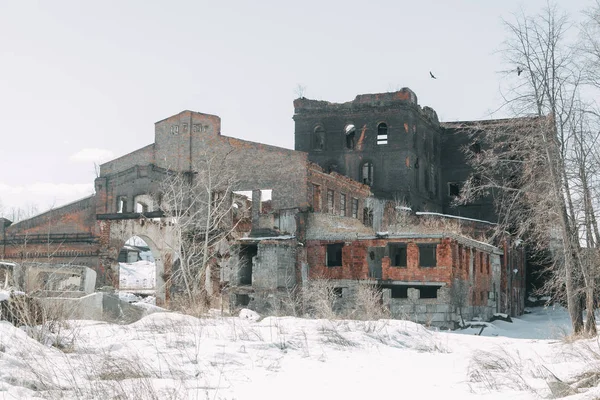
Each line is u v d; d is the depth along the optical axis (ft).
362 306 130.11
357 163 221.05
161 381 45.01
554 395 40.81
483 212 239.09
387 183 217.97
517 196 93.81
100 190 181.78
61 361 47.06
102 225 166.50
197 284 134.82
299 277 157.28
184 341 61.00
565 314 205.87
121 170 188.75
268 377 50.14
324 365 56.80
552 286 96.84
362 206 196.34
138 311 87.81
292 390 45.73
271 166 168.14
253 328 72.95
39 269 105.60
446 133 250.57
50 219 180.04
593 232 89.25
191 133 180.24
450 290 143.02
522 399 41.47
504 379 49.78
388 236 149.18
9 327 50.01
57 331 57.67
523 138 90.38
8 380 40.14
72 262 180.86
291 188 165.07
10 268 100.27
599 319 126.62
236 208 170.81
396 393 45.42
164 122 183.93
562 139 87.81
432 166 239.30
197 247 152.76
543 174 90.84
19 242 185.98
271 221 164.25
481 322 149.69
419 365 58.95
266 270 153.79
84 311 81.46
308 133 226.17
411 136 220.43
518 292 209.26
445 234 144.46
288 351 61.82
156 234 165.27
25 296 56.75
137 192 178.29
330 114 224.94
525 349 74.02
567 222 88.22
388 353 65.92
